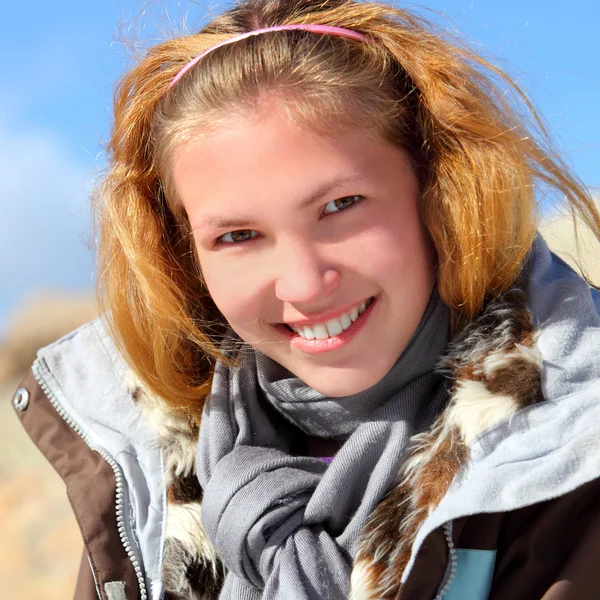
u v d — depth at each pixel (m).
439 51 1.96
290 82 1.76
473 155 1.89
